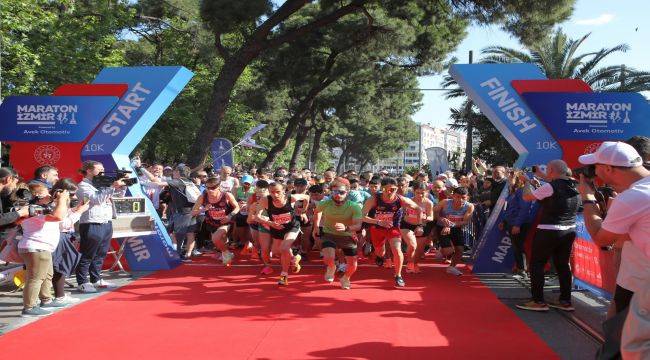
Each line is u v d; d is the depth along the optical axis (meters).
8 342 4.90
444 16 20.89
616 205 2.88
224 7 16.88
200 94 28.52
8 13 14.36
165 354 4.60
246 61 17.38
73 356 4.53
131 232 8.02
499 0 15.86
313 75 25.52
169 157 33.53
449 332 5.30
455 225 8.50
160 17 30.03
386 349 4.76
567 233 5.93
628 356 2.68
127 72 8.45
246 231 10.23
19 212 5.59
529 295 6.98
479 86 8.17
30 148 8.37
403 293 7.09
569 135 7.86
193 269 8.75
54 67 15.97
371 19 19.28
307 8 26.55
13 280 6.71
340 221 7.39
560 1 14.99
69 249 6.23
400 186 8.48
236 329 5.36
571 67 25.88
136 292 7.00
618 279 3.54
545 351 4.73
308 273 8.52
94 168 6.99
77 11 19.25
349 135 56.44
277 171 13.71
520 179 7.82
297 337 5.10
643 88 25.00
